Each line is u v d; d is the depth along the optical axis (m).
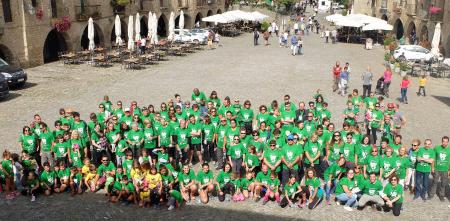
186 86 25.72
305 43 46.75
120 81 27.08
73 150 13.62
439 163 12.37
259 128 14.86
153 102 22.28
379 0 57.94
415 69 32.03
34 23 31.20
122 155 14.05
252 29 58.22
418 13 44.88
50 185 12.84
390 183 11.67
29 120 19.19
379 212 11.96
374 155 12.54
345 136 13.73
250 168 13.09
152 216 11.66
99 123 14.85
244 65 32.56
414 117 20.41
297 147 12.84
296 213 11.88
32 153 13.86
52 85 25.89
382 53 40.50
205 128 14.82
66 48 35.78
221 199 12.54
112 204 12.34
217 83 26.48
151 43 37.72
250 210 12.05
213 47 42.53
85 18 36.09
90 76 28.48
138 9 45.12
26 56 30.84
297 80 27.45
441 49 39.00
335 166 12.64
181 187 12.48
